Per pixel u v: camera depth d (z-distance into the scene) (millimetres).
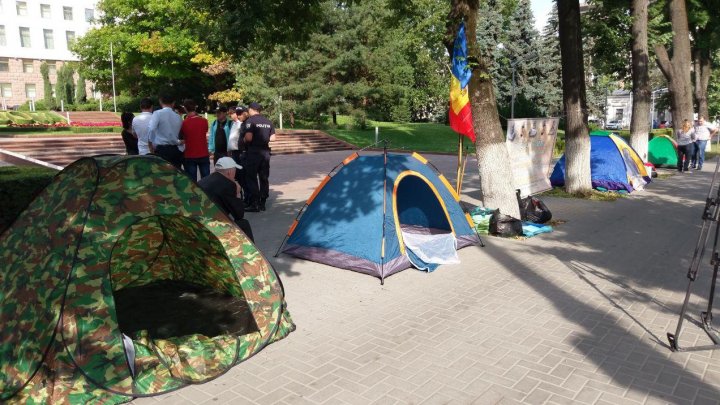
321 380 4188
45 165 16312
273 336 4867
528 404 3844
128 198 4410
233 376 4262
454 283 6598
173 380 4109
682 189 14438
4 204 8109
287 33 12602
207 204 4867
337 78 34719
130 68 45844
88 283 4023
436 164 21578
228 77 39938
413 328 5211
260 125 10531
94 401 3824
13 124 27922
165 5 38125
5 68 54875
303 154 26109
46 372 3832
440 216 8453
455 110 9445
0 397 3791
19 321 4059
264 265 5078
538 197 13078
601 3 18641
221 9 10680
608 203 12344
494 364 4461
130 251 5938
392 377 4234
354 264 6961
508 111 37406
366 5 32344
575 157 13219
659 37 19672
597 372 4328
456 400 3895
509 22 38125
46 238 4316
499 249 8242
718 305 5867
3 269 4496
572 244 8594
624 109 67625
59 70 53469
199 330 5023
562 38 12969
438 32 28078
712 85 43062
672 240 8883
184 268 6289
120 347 4020
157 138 9414
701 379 4219
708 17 24281
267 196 11039
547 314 5598
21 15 55312
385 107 38750
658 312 5672
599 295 6191
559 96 38000
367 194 7176
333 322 5359
